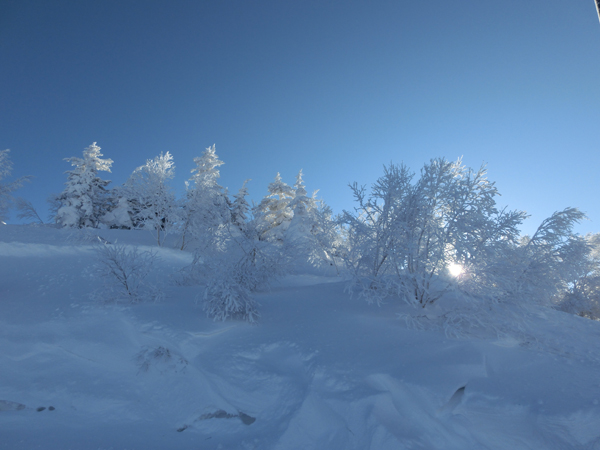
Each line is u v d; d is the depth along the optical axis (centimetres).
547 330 651
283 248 905
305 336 562
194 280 983
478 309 614
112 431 476
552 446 339
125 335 604
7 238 1433
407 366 450
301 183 2403
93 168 2877
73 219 2558
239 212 2764
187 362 547
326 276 1479
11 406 533
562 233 684
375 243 785
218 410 480
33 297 771
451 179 702
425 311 700
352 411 391
